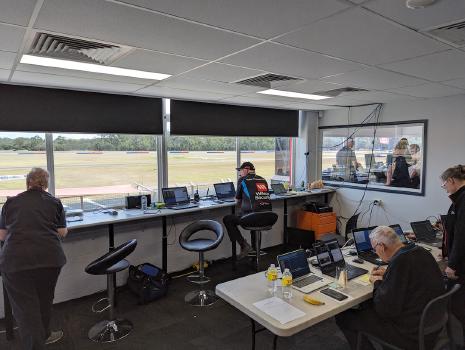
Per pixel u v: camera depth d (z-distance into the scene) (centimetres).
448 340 212
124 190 432
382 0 157
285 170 621
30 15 169
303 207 575
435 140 459
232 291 226
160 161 455
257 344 284
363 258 290
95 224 340
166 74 304
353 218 509
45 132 358
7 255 242
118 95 404
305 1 157
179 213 405
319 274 255
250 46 224
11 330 292
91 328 310
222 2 157
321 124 617
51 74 299
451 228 264
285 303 208
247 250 447
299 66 279
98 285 391
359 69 291
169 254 448
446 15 175
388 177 519
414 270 199
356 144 562
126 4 157
